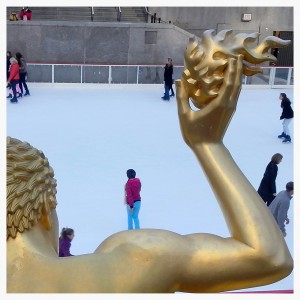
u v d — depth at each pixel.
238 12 21.67
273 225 1.54
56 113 13.21
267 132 12.40
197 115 1.65
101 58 19.47
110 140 11.25
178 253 1.46
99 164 9.78
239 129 12.51
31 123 12.27
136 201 6.82
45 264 1.44
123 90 16.09
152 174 9.41
